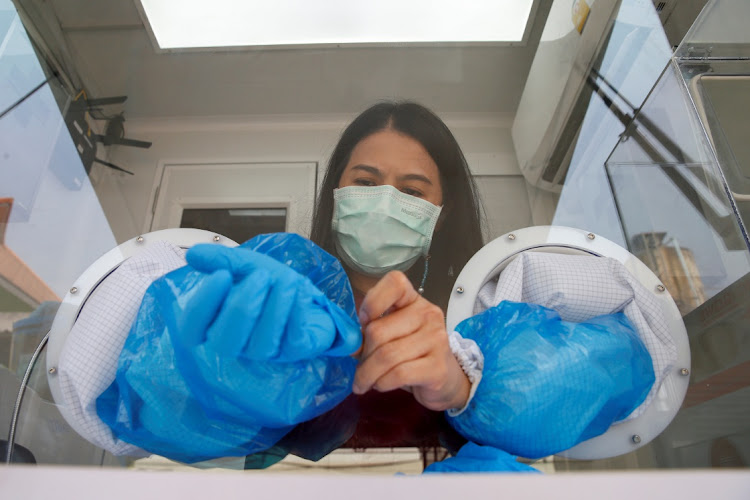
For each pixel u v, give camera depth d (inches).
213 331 25.1
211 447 35.6
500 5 64.5
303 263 41.5
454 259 56.8
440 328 31.5
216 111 66.1
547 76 65.4
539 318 39.7
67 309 47.8
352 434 37.8
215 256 26.6
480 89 66.4
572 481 19.5
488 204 60.3
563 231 53.0
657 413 43.5
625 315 46.4
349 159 62.4
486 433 36.6
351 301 42.1
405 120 64.3
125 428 36.3
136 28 65.7
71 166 59.4
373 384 31.4
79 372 38.0
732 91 55.9
